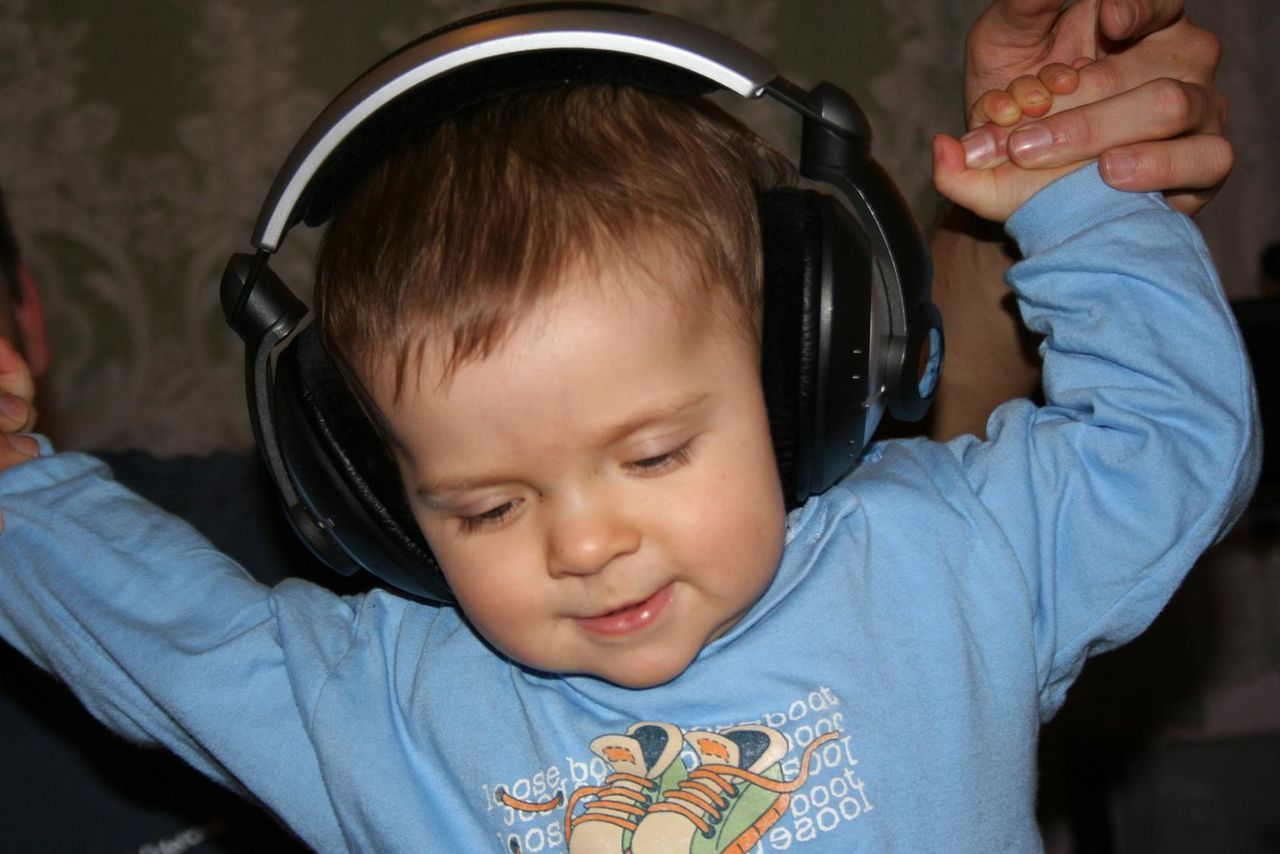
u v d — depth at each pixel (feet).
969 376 3.62
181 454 5.76
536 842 2.58
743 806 2.51
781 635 2.64
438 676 2.79
